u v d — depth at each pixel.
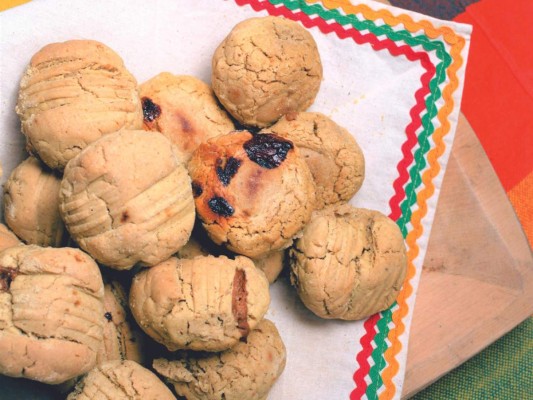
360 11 0.49
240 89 0.43
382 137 0.49
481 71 0.56
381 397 0.47
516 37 0.56
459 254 0.50
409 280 0.48
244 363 0.42
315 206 0.45
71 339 0.37
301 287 0.44
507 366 0.52
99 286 0.38
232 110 0.44
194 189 0.42
